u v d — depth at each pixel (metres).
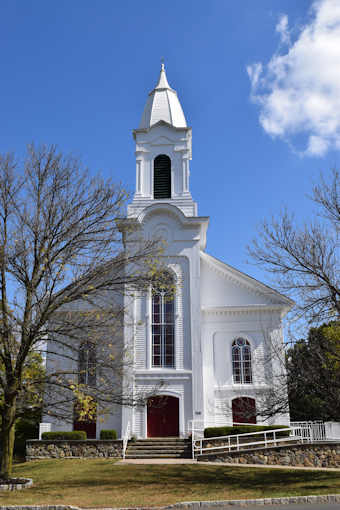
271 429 28.06
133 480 20.23
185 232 32.62
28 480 19.36
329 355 18.34
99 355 20.09
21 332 17.98
